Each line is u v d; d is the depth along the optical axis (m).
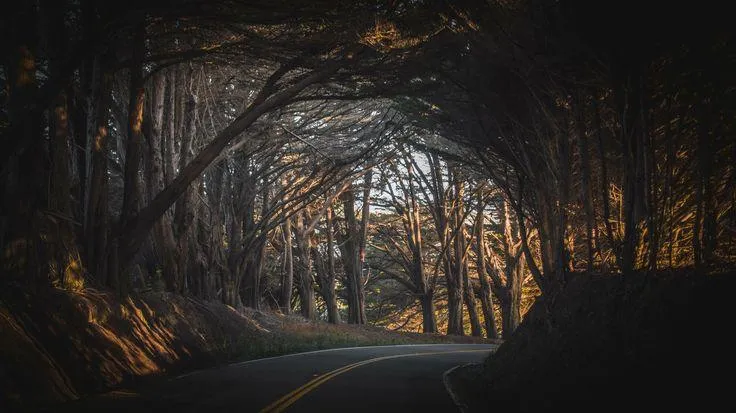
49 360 9.90
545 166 17.23
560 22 11.91
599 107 14.45
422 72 18.08
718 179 10.61
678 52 9.92
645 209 11.27
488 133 18.69
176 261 22.64
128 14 12.62
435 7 13.62
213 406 8.89
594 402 8.34
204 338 19.86
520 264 45.47
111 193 32.00
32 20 12.36
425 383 13.91
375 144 29.75
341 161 32.56
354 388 12.02
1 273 11.60
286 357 20.83
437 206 46.28
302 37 16.23
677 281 9.61
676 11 9.55
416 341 39.03
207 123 29.03
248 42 16.86
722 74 9.46
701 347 7.57
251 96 28.48
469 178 41.41
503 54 14.40
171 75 22.56
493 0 12.74
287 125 31.11
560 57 12.98
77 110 17.91
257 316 33.72
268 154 32.91
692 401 6.70
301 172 37.22
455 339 41.72
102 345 12.34
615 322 10.34
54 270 12.97
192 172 18.03
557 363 11.24
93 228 16.17
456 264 46.53
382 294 62.31
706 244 9.57
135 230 17.38
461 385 14.06
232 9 13.51
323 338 31.17
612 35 10.91
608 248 15.10
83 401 9.24
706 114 9.63
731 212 10.15
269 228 33.25
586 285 13.54
